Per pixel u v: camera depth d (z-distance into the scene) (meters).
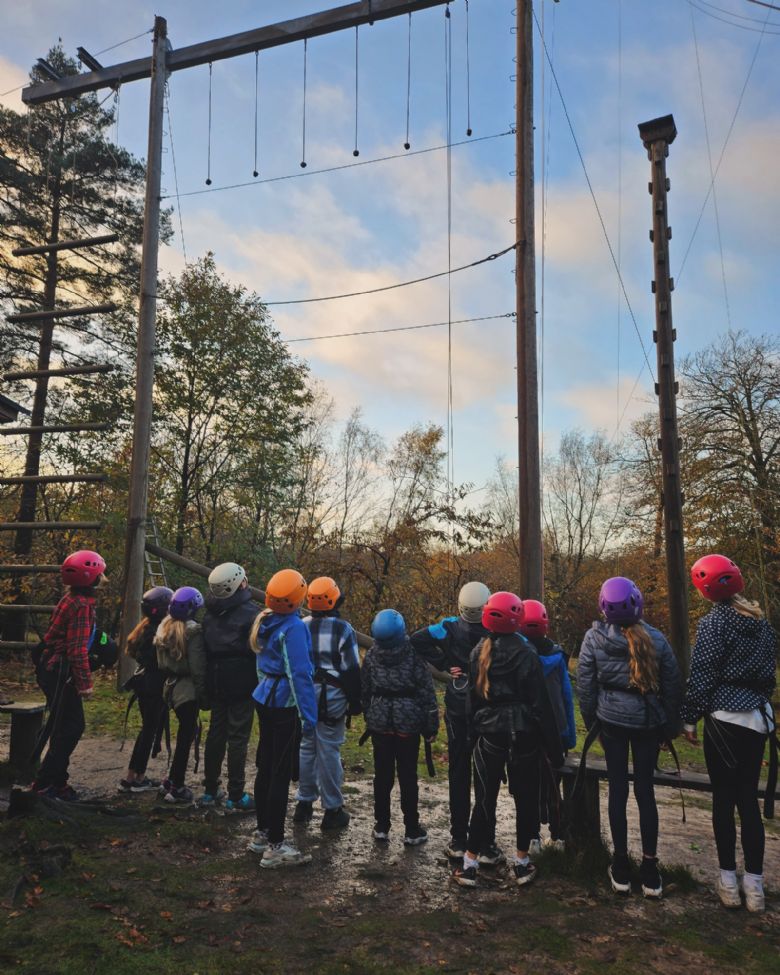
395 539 17.45
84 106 17.27
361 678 4.56
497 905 3.61
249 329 17.11
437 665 4.44
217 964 2.90
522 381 8.63
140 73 11.28
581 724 9.60
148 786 5.43
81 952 2.92
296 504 18.16
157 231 11.04
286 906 3.50
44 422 16.78
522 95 9.03
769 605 18.92
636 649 3.75
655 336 11.43
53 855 3.84
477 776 3.89
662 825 5.21
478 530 17.42
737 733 3.64
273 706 4.05
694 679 3.73
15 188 17.30
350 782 6.05
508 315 8.84
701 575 3.84
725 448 21.52
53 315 10.88
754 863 3.60
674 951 3.14
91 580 4.95
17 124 17.11
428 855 4.30
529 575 8.31
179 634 4.93
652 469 23.97
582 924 3.40
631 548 24.47
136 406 10.70
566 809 4.29
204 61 11.05
